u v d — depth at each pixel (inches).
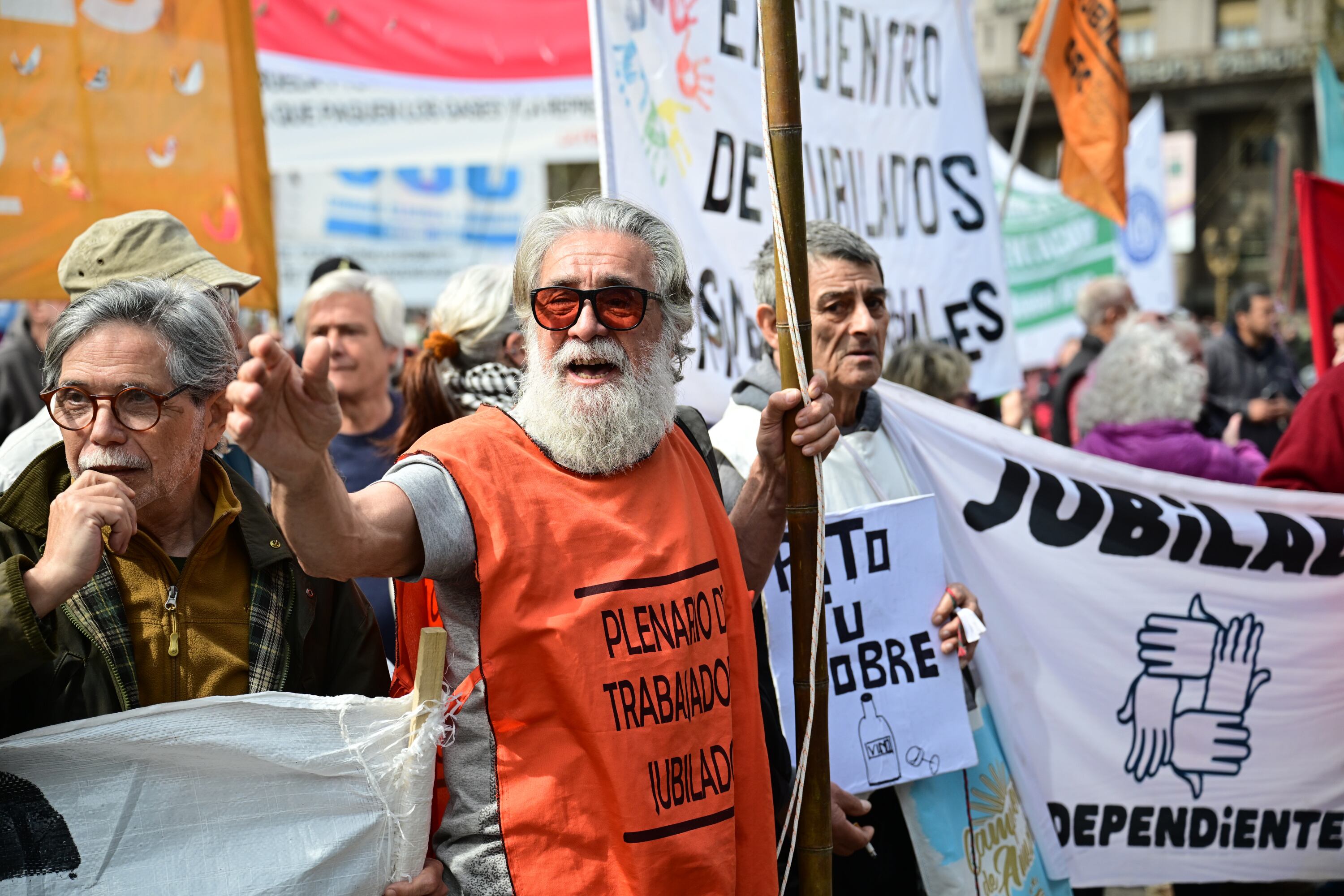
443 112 324.8
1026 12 1419.8
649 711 69.8
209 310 72.6
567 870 67.4
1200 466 140.2
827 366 103.0
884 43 149.6
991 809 104.9
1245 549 119.2
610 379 73.9
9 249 119.6
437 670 69.9
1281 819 118.9
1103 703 115.4
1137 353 144.3
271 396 55.3
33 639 60.7
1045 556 115.0
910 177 152.0
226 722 68.0
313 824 69.6
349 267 175.2
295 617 77.3
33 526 70.2
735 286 125.3
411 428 121.2
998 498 114.6
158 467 69.3
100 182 124.2
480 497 69.4
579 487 72.8
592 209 76.9
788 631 98.3
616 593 70.2
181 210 128.7
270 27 231.0
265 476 100.2
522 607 68.7
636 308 74.3
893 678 99.5
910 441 112.3
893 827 104.5
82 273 94.1
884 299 105.1
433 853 74.5
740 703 75.5
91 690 70.8
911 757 98.7
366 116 319.3
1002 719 109.2
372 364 145.6
